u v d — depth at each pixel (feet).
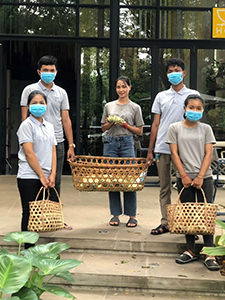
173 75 15.48
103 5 29.32
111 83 26.99
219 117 29.94
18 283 10.09
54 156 14.85
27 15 29.32
